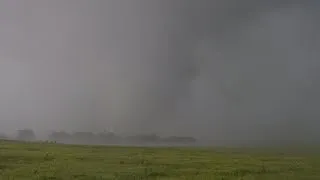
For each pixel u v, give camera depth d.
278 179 47.94
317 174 53.59
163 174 49.88
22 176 45.03
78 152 79.50
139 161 63.00
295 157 88.56
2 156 62.00
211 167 58.91
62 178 44.41
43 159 61.97
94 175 46.69
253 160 73.94
